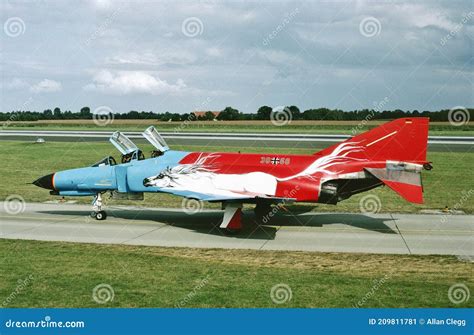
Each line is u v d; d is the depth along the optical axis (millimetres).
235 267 14844
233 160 21625
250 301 12148
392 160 20516
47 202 26297
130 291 12719
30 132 77500
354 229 20453
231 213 19266
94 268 14578
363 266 15086
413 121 20344
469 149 50062
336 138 60281
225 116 114438
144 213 23703
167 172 21344
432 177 34281
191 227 20672
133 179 21734
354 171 20703
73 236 18891
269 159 21469
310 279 13750
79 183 22266
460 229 20516
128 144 23094
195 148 46844
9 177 34156
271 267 14891
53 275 13891
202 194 19750
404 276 14086
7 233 19344
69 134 72062
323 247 17484
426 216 23188
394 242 18266
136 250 16781
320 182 20719
